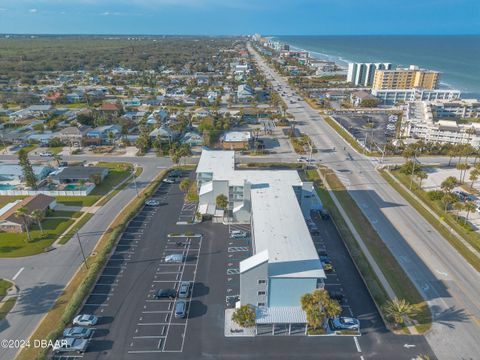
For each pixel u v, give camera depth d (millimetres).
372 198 108625
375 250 82000
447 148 147375
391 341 57750
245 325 57344
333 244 84438
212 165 107812
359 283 71188
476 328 60406
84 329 58219
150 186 115000
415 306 65000
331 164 136625
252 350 55969
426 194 110250
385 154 147250
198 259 78375
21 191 109562
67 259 78125
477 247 83625
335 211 99312
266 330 59812
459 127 160125
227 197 96250
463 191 112500
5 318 61656
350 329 59656
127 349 55938
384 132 178375
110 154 147625
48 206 98125
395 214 98938
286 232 71688
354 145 157750
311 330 59625
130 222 93188
